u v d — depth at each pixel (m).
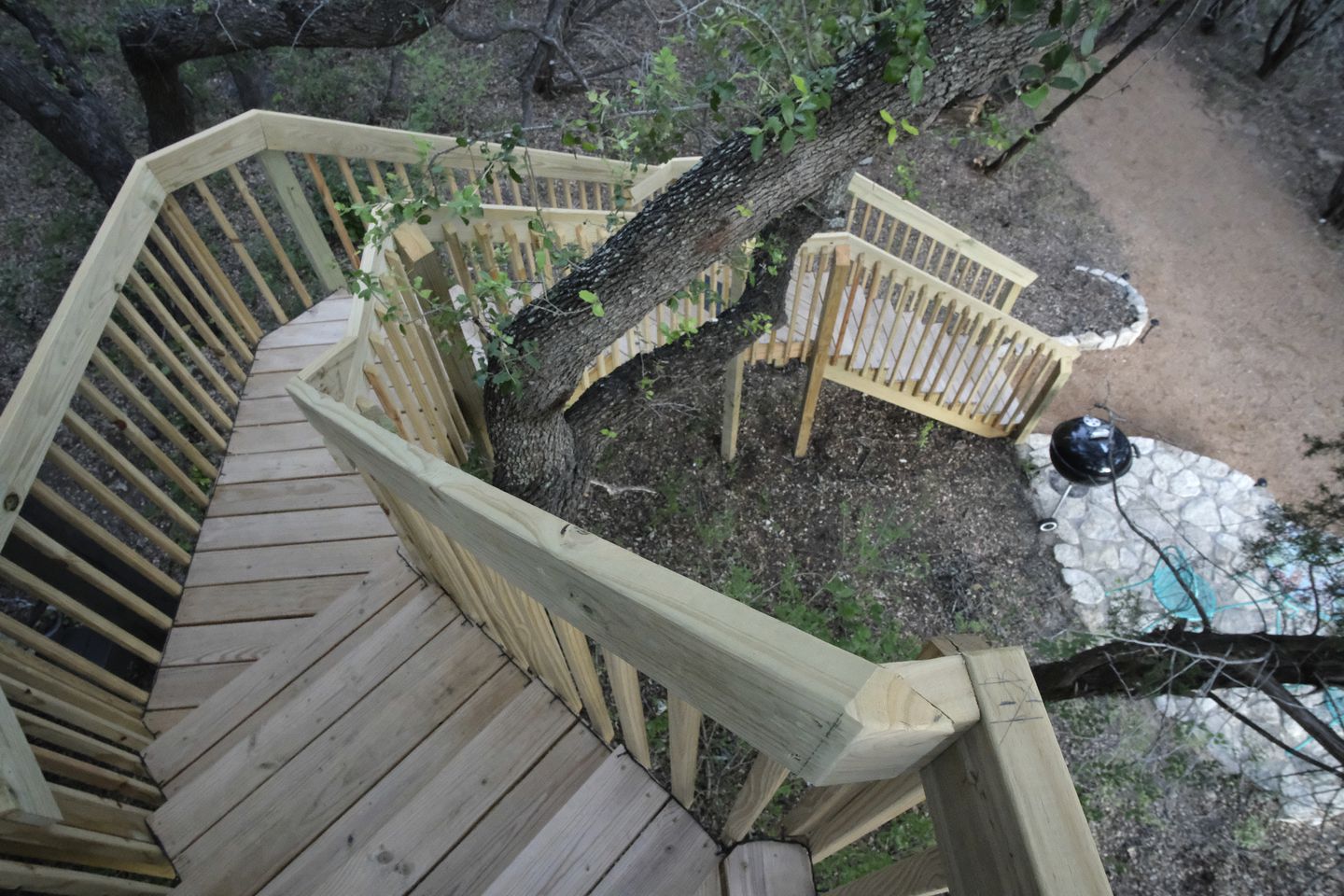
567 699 1.97
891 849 4.10
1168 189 8.98
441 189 4.93
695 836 1.76
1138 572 6.07
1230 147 9.45
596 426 3.77
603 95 3.04
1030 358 5.80
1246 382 7.45
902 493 6.23
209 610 2.66
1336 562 3.09
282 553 2.81
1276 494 6.66
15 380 6.99
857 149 2.55
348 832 1.87
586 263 2.91
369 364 2.45
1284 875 4.87
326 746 2.00
